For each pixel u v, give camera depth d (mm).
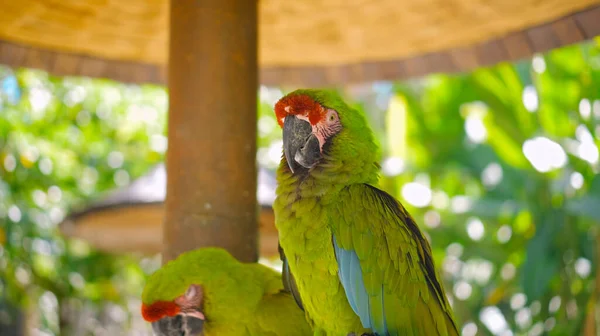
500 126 6832
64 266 7918
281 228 3127
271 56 5000
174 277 3154
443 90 7426
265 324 3238
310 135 3158
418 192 7586
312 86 5207
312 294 3094
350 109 3268
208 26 3191
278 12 4324
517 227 6902
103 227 6324
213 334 3217
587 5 3973
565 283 6176
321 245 3021
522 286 6172
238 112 3219
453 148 7477
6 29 4371
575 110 6301
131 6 4152
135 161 9461
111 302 9375
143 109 9711
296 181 3133
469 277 7496
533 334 6332
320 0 4172
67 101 8438
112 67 4840
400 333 3012
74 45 4617
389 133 7586
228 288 3174
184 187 3195
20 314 8234
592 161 6082
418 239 3252
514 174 6906
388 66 5016
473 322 7000
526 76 6730
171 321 3168
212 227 3195
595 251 6156
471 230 7418
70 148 8562
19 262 6879
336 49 4848
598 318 6016
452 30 4500
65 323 8758
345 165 3133
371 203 3064
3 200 6715
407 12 4312
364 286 2961
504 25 4359
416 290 3076
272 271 3426
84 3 4113
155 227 6270
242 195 3232
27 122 7418
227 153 3193
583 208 5875
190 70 3191
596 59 6223
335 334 3117
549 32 4270
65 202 8414
